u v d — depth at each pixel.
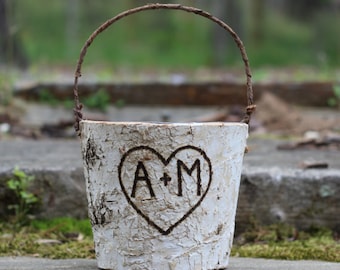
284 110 6.63
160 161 2.90
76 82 3.13
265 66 23.78
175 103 7.77
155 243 2.93
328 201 3.92
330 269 3.28
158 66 22.72
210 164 2.95
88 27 27.67
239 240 3.84
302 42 29.59
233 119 6.61
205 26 29.31
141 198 2.91
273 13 33.81
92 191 3.02
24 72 10.67
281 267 3.32
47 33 26.56
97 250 3.05
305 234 3.88
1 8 10.64
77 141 5.62
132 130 2.89
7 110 6.74
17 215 3.92
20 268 3.28
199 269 2.97
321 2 32.12
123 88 7.73
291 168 4.12
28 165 4.14
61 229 3.87
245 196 3.94
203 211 2.95
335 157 4.72
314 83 7.70
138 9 3.10
